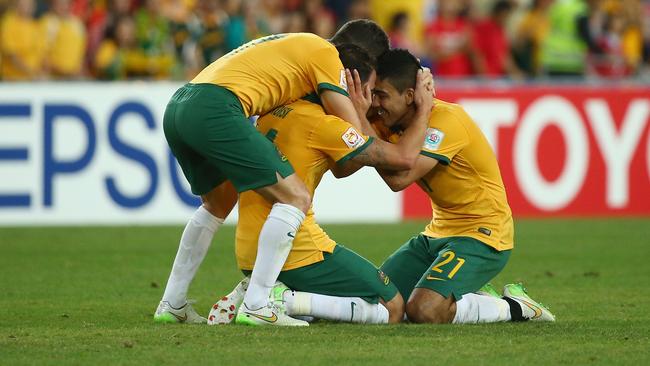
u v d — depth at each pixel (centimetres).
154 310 2470
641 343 1977
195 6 5241
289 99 2173
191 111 2092
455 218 2305
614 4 5856
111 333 2075
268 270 2091
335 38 2298
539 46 5550
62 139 4316
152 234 4106
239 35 5138
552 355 1852
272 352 1858
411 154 2164
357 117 2155
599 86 4541
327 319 2158
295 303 2130
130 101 4334
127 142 4344
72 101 4312
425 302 2188
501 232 2292
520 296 2286
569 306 2559
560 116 4528
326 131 2123
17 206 4322
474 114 4494
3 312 2438
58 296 2714
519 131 4512
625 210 4578
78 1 5312
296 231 2088
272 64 2141
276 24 5391
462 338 2009
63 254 3591
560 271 3234
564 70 5541
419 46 5594
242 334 2027
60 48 5150
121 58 5128
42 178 4319
